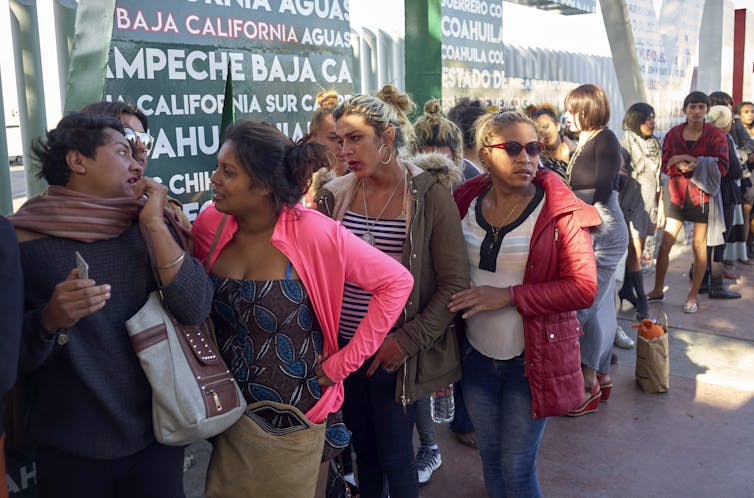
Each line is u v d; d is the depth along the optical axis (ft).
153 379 6.15
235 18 12.21
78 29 9.44
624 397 15.17
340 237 6.99
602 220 8.36
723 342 18.62
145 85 10.85
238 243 7.03
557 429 13.64
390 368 8.18
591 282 8.05
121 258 6.24
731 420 13.99
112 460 6.33
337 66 14.57
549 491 11.43
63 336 5.84
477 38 19.13
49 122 11.22
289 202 6.74
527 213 8.38
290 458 6.88
